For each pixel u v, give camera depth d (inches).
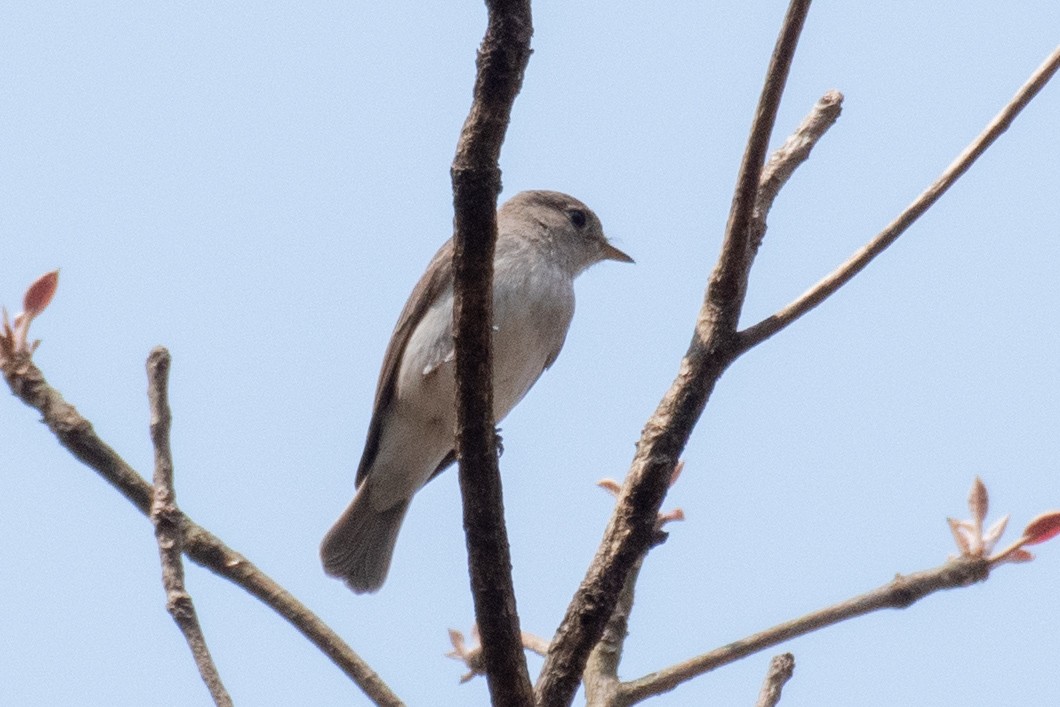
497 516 237.8
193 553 247.3
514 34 221.3
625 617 297.6
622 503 260.5
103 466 241.1
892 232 262.7
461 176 227.3
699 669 275.3
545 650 306.3
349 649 249.9
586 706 280.1
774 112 251.1
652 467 259.0
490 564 236.4
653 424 263.1
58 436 242.5
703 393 263.6
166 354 238.8
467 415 237.6
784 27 244.7
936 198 260.5
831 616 271.6
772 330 264.8
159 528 230.2
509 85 223.6
